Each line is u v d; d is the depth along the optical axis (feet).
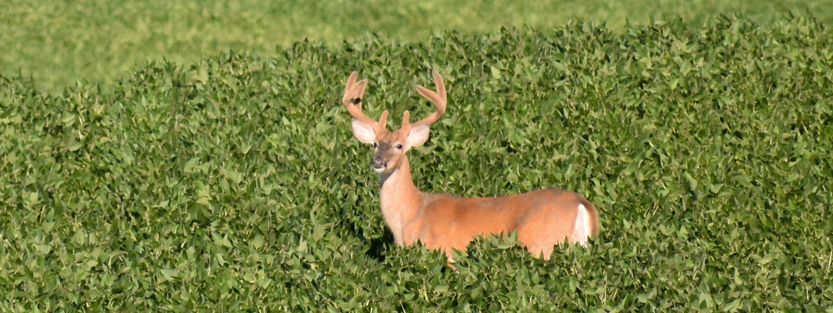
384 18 111.55
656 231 55.11
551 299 48.29
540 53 85.25
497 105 75.00
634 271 50.01
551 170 62.75
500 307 48.55
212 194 60.54
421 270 49.26
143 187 63.77
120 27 110.63
